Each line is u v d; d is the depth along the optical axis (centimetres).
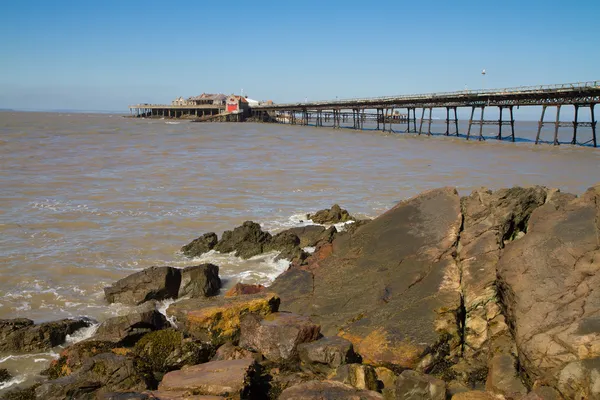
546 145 6606
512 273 1252
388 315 1345
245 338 1298
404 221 1728
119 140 7038
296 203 3197
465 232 1583
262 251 2198
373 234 1730
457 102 7975
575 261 1224
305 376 1152
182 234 2489
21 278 1858
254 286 1625
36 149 5544
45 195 3219
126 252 2195
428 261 1519
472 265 1430
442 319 1280
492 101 7162
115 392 983
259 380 1124
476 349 1259
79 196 3222
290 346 1227
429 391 987
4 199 3058
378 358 1207
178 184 3722
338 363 1141
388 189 3688
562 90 5719
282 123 14400
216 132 9244
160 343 1257
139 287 1688
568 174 4297
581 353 962
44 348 1352
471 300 1331
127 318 1345
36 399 1056
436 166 4847
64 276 1902
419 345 1209
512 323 1183
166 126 10962
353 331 1311
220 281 1861
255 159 5259
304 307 1486
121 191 3409
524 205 1608
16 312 1602
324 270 1652
